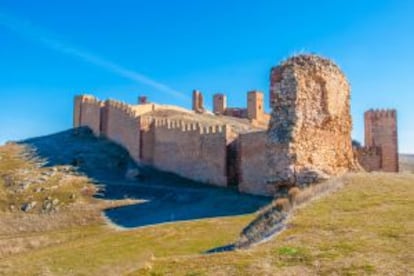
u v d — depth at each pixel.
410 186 19.28
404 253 11.55
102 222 56.94
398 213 15.13
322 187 19.66
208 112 133.38
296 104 22.34
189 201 62.44
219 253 13.29
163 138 82.81
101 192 71.19
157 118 89.81
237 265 11.91
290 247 12.80
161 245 33.41
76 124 116.00
